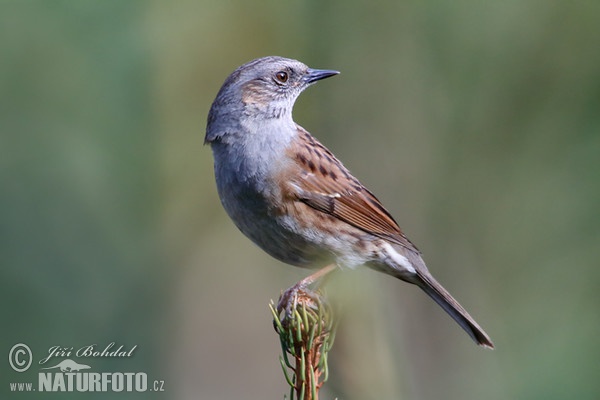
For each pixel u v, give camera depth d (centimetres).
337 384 725
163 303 1370
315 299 616
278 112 820
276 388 1332
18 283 1327
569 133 1378
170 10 1398
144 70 1409
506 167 1405
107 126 1418
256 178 788
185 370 1327
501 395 1255
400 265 827
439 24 1405
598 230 1355
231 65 1409
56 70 1412
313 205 796
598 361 1247
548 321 1312
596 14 1353
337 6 1416
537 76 1384
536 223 1386
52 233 1376
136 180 1418
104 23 1403
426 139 1421
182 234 1412
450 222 1412
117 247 1388
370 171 1420
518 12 1378
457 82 1409
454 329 1299
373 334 733
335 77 1423
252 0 1402
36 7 1392
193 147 1413
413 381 1261
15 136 1402
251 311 1378
